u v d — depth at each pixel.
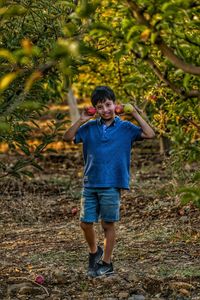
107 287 7.20
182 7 4.79
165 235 9.63
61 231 10.89
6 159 17.80
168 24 5.09
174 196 11.75
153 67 5.34
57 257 8.84
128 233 10.09
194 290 6.98
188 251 8.62
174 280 7.27
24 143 7.56
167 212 11.11
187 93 5.35
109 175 7.33
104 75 13.89
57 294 7.05
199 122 8.22
